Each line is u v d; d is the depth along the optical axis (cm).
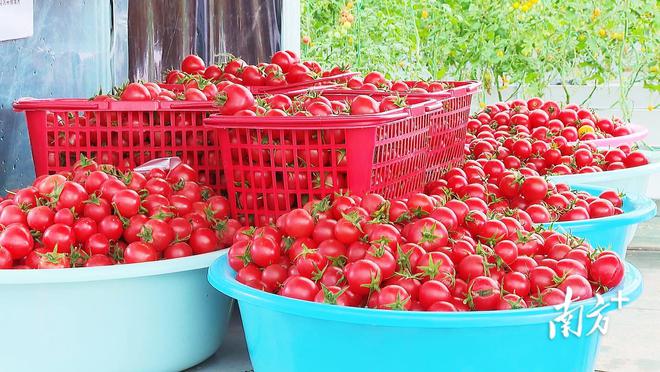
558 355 161
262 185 212
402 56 552
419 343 155
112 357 192
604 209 245
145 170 227
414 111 226
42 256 188
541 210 234
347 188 207
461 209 198
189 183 222
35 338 186
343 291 165
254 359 179
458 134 299
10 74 261
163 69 357
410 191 243
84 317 187
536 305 168
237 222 214
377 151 211
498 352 156
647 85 511
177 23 364
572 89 542
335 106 226
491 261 178
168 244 202
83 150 235
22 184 270
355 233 180
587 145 334
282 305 162
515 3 507
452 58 541
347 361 160
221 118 207
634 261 335
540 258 187
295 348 166
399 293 161
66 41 291
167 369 201
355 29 547
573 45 515
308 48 545
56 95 286
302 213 188
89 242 195
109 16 320
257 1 413
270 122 203
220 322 213
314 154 208
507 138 340
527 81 526
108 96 237
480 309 164
